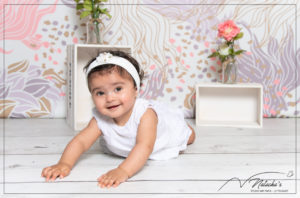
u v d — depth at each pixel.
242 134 1.67
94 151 1.38
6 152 1.35
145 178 1.06
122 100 1.11
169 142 1.27
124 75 1.12
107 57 1.12
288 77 2.05
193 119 2.08
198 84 1.89
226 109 2.05
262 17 2.01
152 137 1.16
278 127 1.83
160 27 2.03
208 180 1.04
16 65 2.03
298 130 1.75
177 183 1.01
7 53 2.02
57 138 1.59
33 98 2.07
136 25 2.02
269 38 2.02
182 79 2.07
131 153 1.10
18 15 1.99
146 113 1.19
